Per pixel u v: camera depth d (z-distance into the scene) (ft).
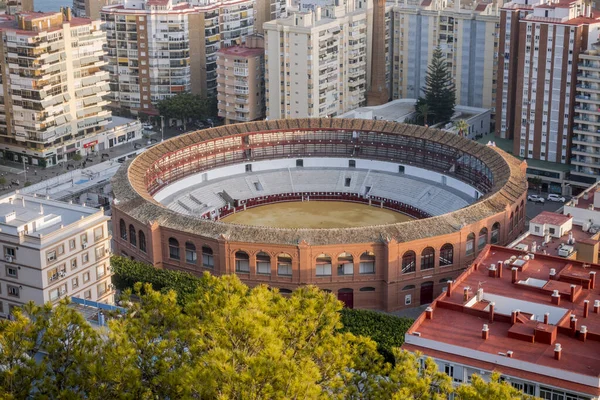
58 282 590.55
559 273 568.00
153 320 414.82
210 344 380.37
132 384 382.01
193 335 390.63
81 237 600.39
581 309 529.45
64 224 604.90
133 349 389.39
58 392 390.63
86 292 612.29
